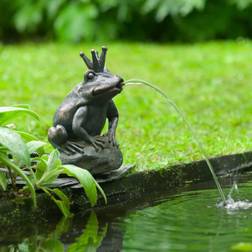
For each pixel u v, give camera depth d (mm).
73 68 20875
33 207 8578
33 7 28422
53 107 15594
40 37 30156
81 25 27094
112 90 8766
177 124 13977
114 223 8367
